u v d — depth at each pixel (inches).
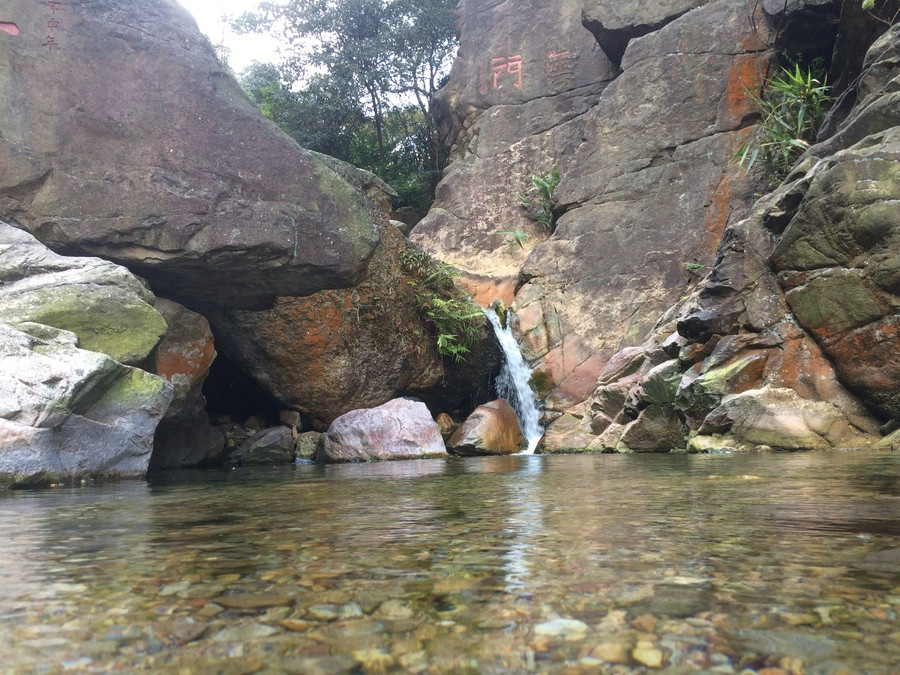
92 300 222.5
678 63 560.7
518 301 553.3
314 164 293.1
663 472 189.8
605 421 429.7
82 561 72.9
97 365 201.8
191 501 139.7
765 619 48.6
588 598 54.0
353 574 63.9
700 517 95.8
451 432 468.8
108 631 48.1
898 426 305.7
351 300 421.7
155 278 285.4
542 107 692.1
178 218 264.2
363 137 915.4
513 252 651.5
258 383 417.7
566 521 95.1
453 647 43.9
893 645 43.4
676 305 460.4
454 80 758.5
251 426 440.8
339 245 290.5
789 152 466.9
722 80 545.0
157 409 226.4
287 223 279.1
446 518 102.3
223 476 231.5
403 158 895.7
